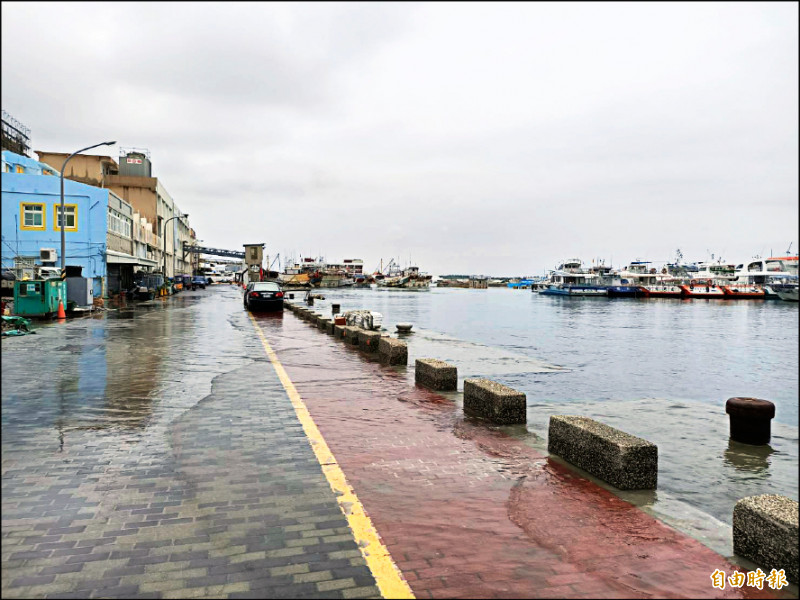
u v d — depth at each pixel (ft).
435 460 17.75
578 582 10.45
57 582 10.11
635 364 61.72
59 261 104.78
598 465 16.39
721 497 18.42
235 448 18.61
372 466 16.98
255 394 27.91
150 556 11.12
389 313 156.25
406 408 25.35
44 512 13.19
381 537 12.13
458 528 12.67
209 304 122.21
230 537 12.01
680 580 10.62
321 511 13.48
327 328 62.49
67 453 17.84
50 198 104.53
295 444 19.17
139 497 14.20
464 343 64.39
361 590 10.02
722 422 29.81
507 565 11.03
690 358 69.36
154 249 180.86
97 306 96.78
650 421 29.99
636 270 307.58
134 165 187.32
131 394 27.45
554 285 315.58
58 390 28.25
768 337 100.73
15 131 145.69
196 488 14.89
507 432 21.49
